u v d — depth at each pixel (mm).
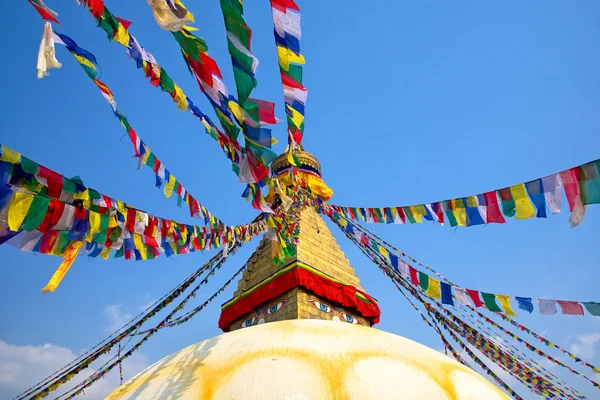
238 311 12938
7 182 3924
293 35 4457
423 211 8539
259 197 6191
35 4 3818
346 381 7168
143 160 5336
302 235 13086
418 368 8078
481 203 7449
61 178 4328
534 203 6656
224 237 7250
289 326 9070
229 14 3715
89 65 4625
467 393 7973
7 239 4312
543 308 8969
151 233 5570
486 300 9305
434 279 9312
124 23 4480
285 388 6906
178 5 3553
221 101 4469
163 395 7383
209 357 8188
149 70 4891
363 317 12828
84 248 5070
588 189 6117
